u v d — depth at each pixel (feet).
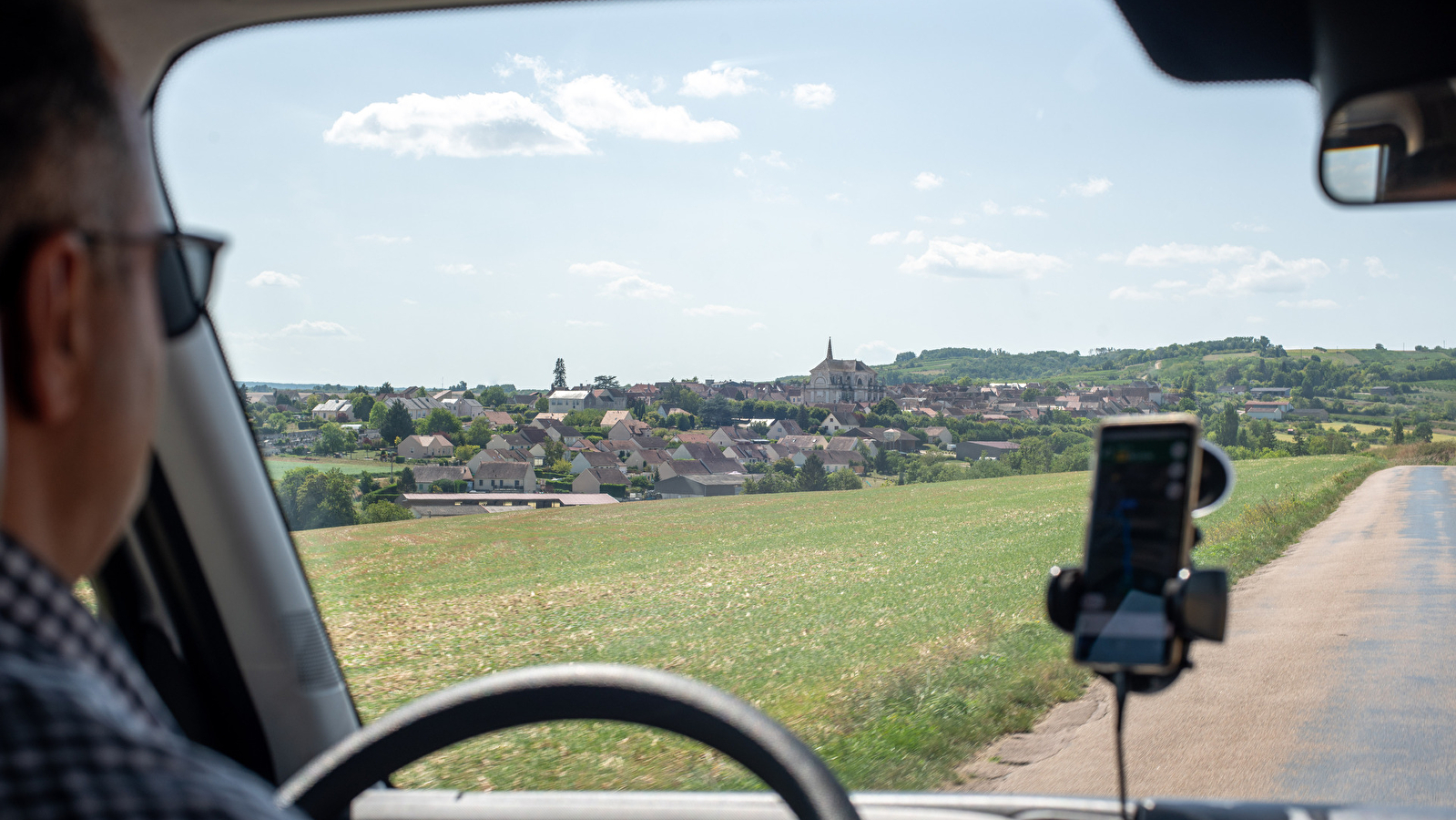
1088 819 5.30
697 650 11.46
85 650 1.55
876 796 5.69
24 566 1.45
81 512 1.66
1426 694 6.93
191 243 3.28
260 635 6.58
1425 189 3.34
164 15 5.97
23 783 1.28
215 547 6.44
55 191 1.51
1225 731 6.57
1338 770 6.02
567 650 11.48
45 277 1.50
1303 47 4.07
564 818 5.65
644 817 5.63
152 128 6.51
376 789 6.03
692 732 3.65
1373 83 3.19
